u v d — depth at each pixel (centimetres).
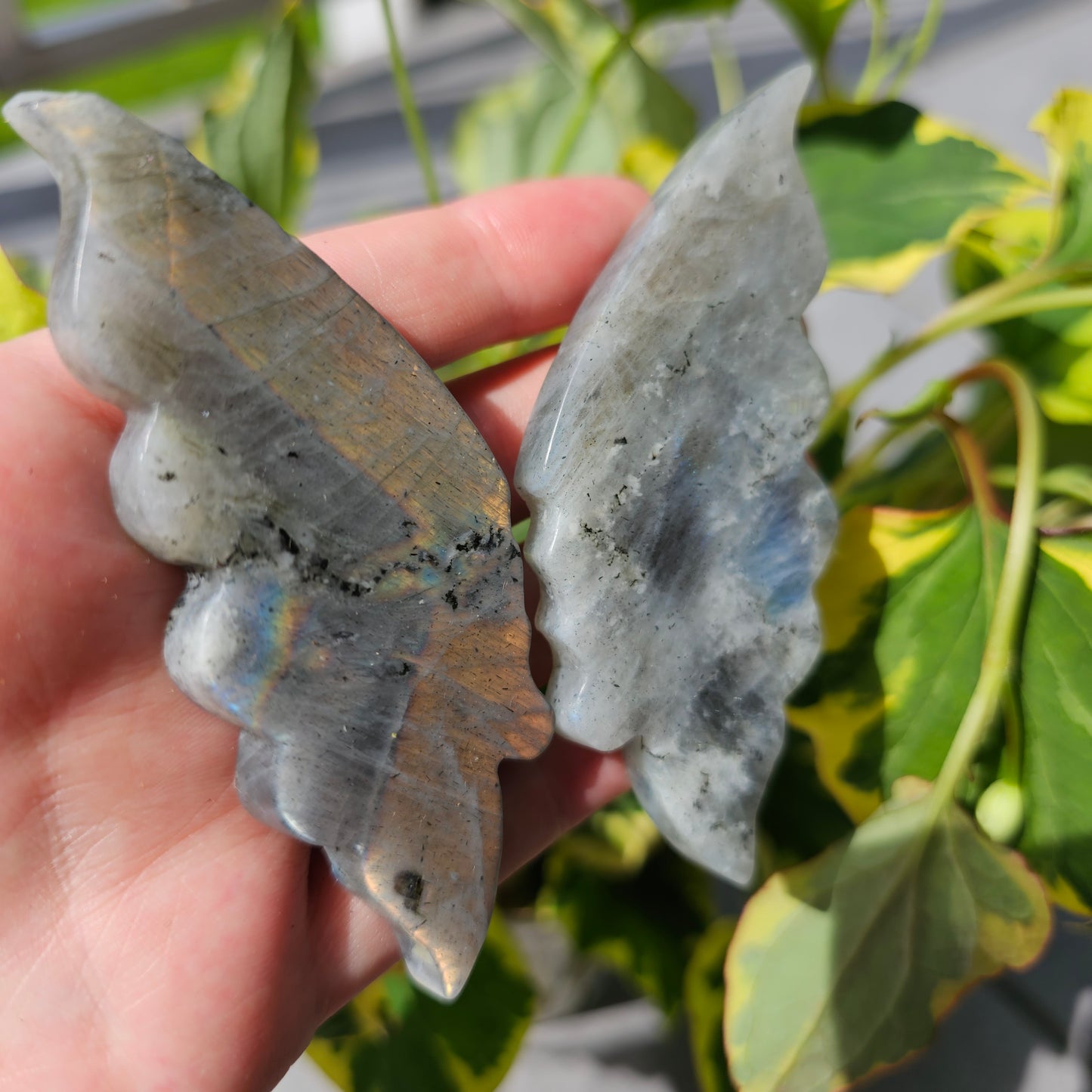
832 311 29
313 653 11
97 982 13
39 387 12
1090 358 16
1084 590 14
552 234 15
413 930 12
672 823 13
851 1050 13
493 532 12
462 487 12
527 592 14
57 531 12
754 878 17
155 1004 13
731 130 12
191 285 11
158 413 11
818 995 13
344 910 14
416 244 15
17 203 31
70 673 13
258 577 11
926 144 16
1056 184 15
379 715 12
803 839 17
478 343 15
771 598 13
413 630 12
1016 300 15
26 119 10
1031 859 14
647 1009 20
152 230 11
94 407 13
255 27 38
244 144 18
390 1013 17
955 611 14
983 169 16
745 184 12
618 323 12
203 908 13
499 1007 17
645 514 12
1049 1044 19
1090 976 20
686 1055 19
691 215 12
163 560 11
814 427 13
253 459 11
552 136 21
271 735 11
